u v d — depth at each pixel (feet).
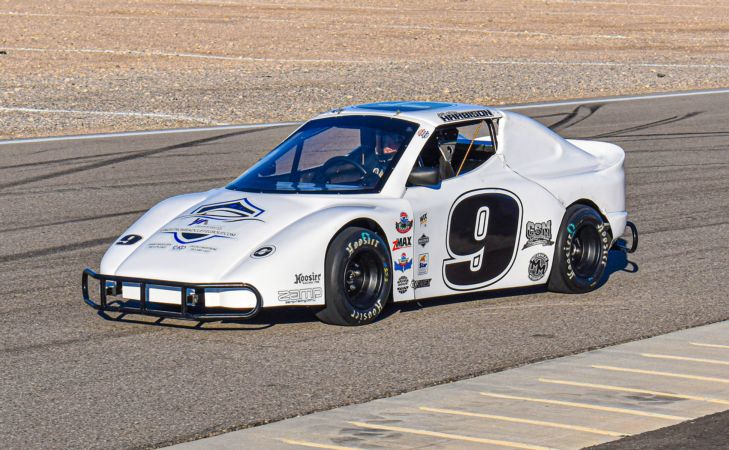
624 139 126.11
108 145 121.60
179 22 306.76
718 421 40.34
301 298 52.65
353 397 44.04
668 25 321.32
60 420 41.45
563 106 154.51
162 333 54.29
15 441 39.22
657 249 75.36
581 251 63.46
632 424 40.14
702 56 238.48
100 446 38.68
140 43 252.83
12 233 80.38
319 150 59.77
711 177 103.65
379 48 248.93
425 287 57.47
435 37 278.26
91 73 192.13
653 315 57.88
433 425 40.32
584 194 63.46
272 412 42.22
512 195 60.29
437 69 201.16
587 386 45.11
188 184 99.55
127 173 105.09
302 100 159.63
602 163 66.64
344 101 159.33
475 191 59.06
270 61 217.15
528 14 355.97
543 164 63.26
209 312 54.08
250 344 52.16
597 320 56.90
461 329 55.06
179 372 47.70
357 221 54.75
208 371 47.83
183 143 122.93
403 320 56.80
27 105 154.40
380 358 49.75
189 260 52.85
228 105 155.02
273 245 52.54
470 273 59.11
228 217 55.88
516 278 60.90
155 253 54.19
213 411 42.42
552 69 205.46
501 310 59.16
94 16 321.93
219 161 111.34
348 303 53.88
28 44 246.88
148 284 52.70
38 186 98.73
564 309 59.47
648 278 67.05
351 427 40.24
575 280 62.34
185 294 51.31
